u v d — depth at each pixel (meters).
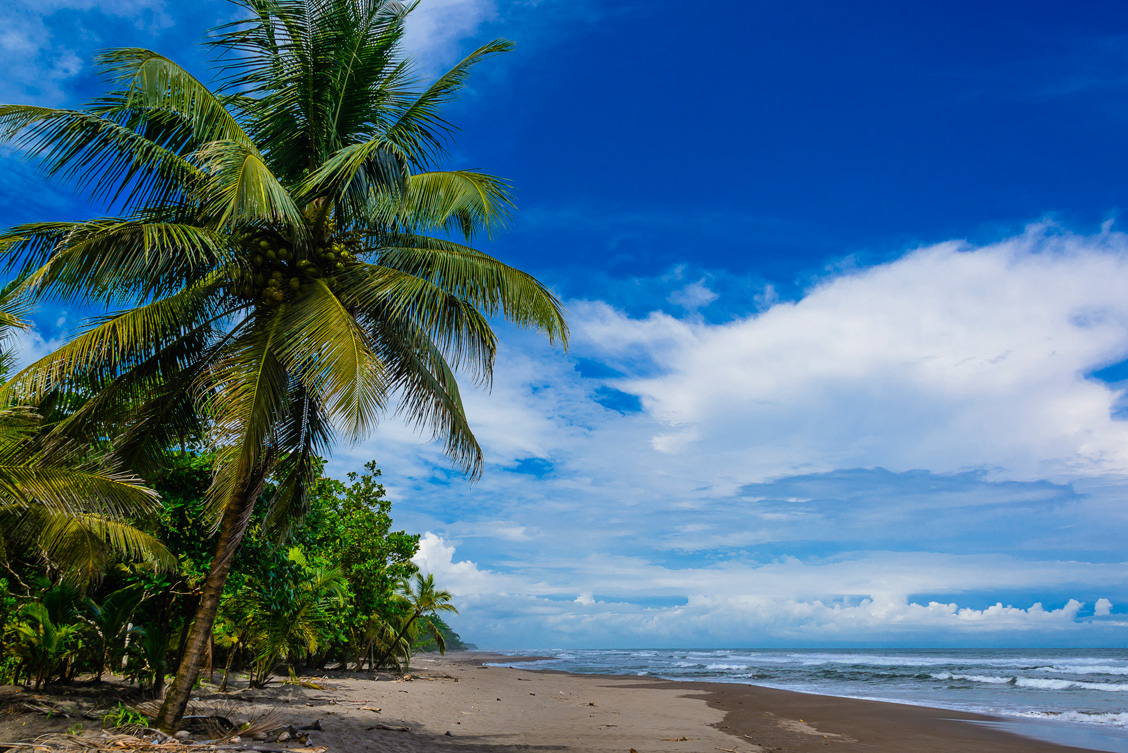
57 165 8.09
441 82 10.16
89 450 8.78
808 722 15.64
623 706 18.80
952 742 12.89
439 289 8.84
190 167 8.70
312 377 7.57
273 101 9.47
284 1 9.20
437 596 29.08
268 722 8.70
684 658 81.31
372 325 9.61
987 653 101.31
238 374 7.78
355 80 9.89
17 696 8.79
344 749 8.48
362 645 27.91
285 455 10.24
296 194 8.75
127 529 9.34
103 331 7.68
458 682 27.06
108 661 10.66
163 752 6.80
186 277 8.98
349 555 23.52
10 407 7.73
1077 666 47.69
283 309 8.48
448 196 9.01
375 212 9.29
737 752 10.72
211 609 8.24
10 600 9.71
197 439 10.09
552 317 9.84
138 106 8.28
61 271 7.38
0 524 8.86
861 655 91.94
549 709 17.14
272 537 11.88
